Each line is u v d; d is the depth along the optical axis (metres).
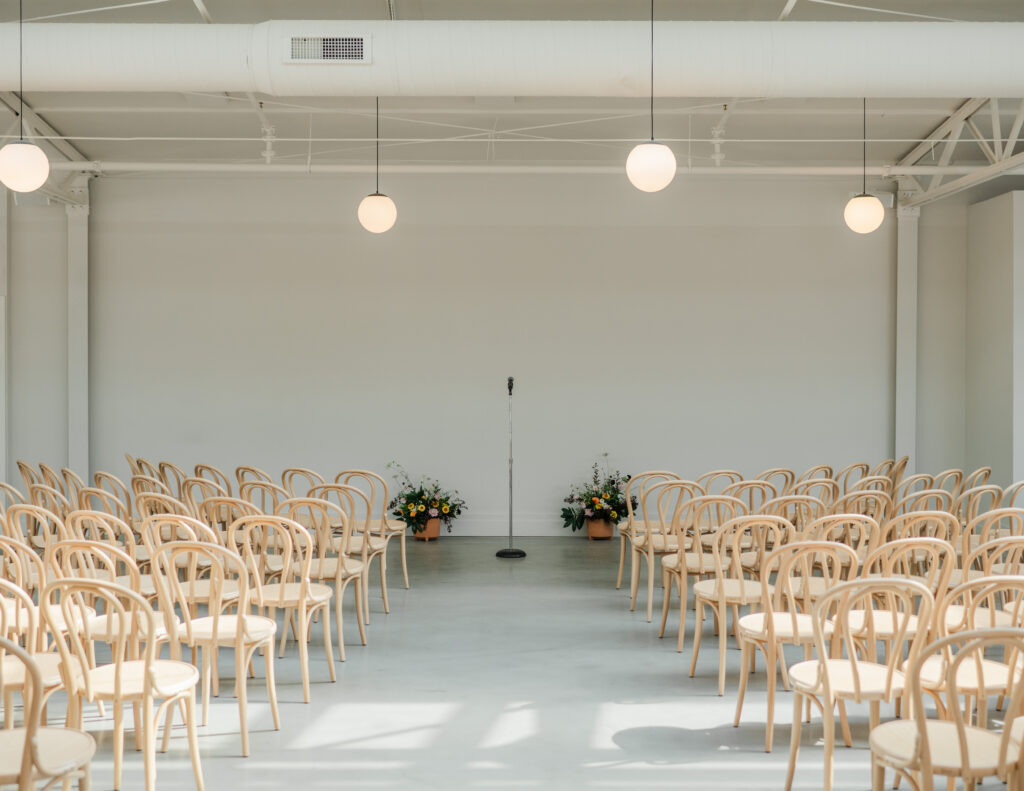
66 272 9.56
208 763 3.64
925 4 6.92
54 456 9.59
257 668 4.87
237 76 5.66
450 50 5.55
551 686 4.61
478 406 9.65
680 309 9.65
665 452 9.67
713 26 5.62
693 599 6.58
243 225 9.58
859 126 8.90
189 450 9.63
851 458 9.69
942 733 2.84
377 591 6.81
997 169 7.89
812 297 9.66
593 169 8.60
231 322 9.60
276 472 9.65
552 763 3.65
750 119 8.76
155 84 5.74
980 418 9.45
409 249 9.61
